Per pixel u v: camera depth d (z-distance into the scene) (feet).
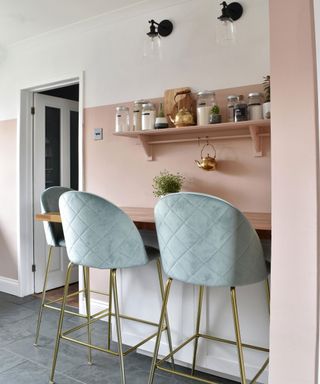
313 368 3.68
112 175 10.44
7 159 12.81
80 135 10.94
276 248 3.89
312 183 3.71
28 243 12.60
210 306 6.77
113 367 7.63
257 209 8.25
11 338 9.04
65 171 13.65
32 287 12.71
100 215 6.09
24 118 12.47
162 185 8.55
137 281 7.60
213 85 8.73
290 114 3.84
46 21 10.46
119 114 9.60
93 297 10.64
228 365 6.66
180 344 7.06
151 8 9.47
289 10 3.86
